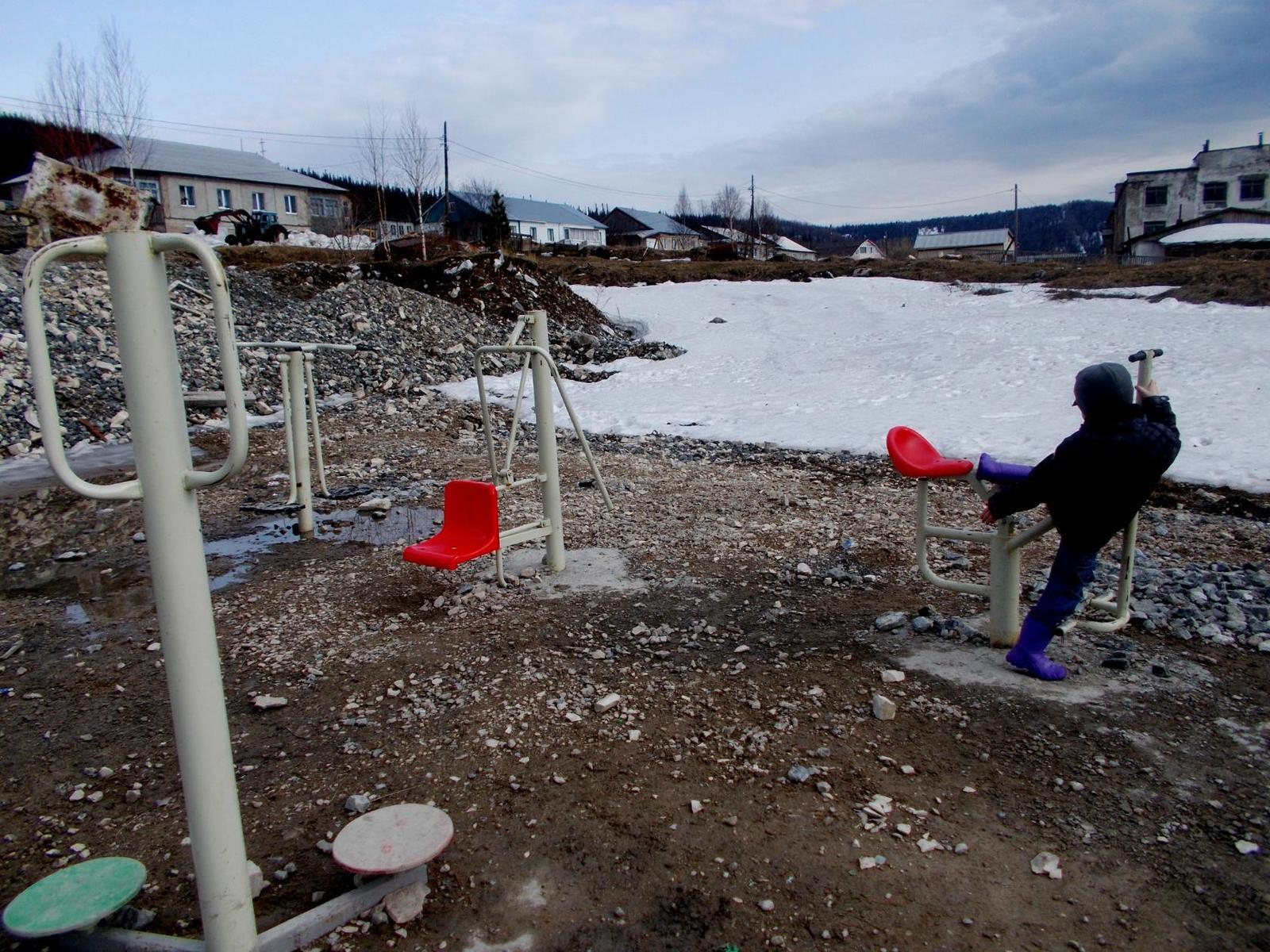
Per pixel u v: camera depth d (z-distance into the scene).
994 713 3.45
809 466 8.91
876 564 5.46
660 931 2.33
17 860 2.80
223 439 10.88
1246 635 4.15
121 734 3.64
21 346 12.02
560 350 20.19
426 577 5.52
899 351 17.48
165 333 1.86
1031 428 9.46
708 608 4.73
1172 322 17.12
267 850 2.76
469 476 8.78
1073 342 16.05
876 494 7.47
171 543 1.90
